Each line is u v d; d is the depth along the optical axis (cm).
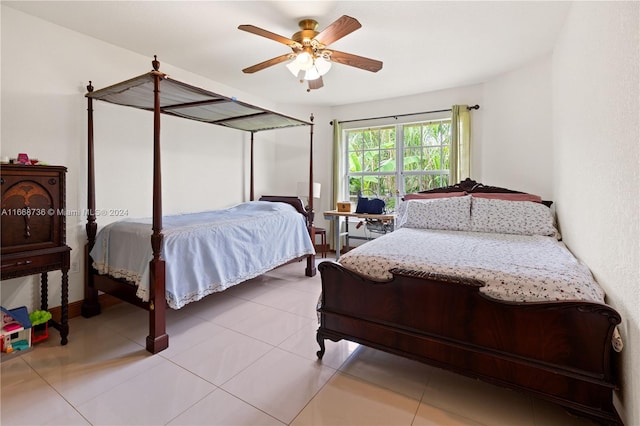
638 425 118
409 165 461
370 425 149
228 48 296
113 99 273
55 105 255
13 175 198
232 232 284
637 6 118
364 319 188
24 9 232
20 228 201
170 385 178
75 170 270
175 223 269
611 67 148
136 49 298
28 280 245
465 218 306
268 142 490
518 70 346
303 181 509
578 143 212
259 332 244
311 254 388
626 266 130
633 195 123
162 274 219
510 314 149
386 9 230
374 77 373
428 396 170
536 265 173
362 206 441
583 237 200
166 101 285
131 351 214
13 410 157
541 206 291
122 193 304
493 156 379
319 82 293
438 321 167
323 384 180
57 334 238
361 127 488
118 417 153
